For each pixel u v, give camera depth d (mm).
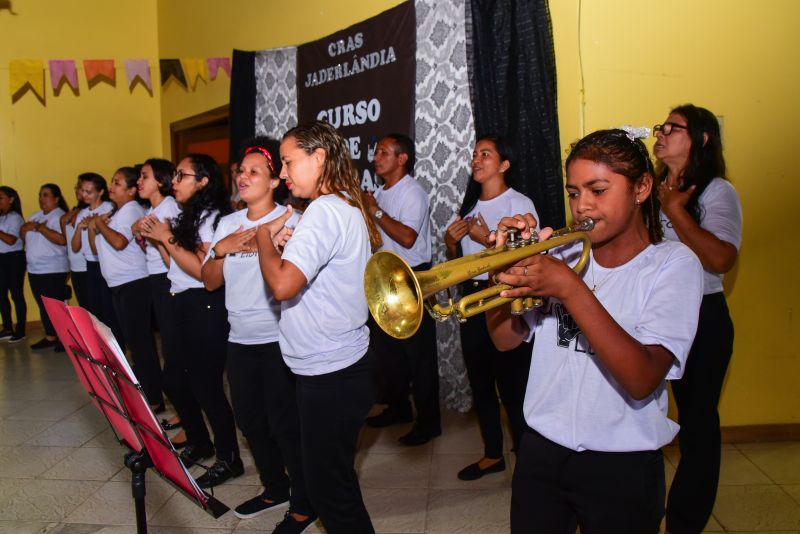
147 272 3717
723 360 2127
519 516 1387
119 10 6965
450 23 3459
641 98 2953
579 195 1261
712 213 2152
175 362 2977
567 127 3029
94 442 3436
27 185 6715
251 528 2498
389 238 3271
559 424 1318
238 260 2297
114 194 3773
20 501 2771
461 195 3525
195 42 6199
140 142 7109
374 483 2816
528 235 1284
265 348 2301
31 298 6742
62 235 5703
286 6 4750
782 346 3041
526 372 2529
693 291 1232
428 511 2557
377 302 1429
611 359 1145
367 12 4027
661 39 2926
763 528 2324
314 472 1898
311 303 1842
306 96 4516
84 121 6871
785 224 2984
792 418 3068
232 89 4957
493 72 3199
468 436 3320
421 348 3176
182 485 1523
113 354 1474
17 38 6602
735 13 2906
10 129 6621
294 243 1761
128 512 2656
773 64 2918
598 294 1308
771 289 3016
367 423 3490
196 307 2717
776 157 2957
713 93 2941
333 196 1891
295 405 2303
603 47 2934
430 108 3615
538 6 2990
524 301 1300
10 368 5055
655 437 1282
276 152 2430
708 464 2098
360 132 4098
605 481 1282
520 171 3107
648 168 1278
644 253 1285
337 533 1925
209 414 2822
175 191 2795
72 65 6090
